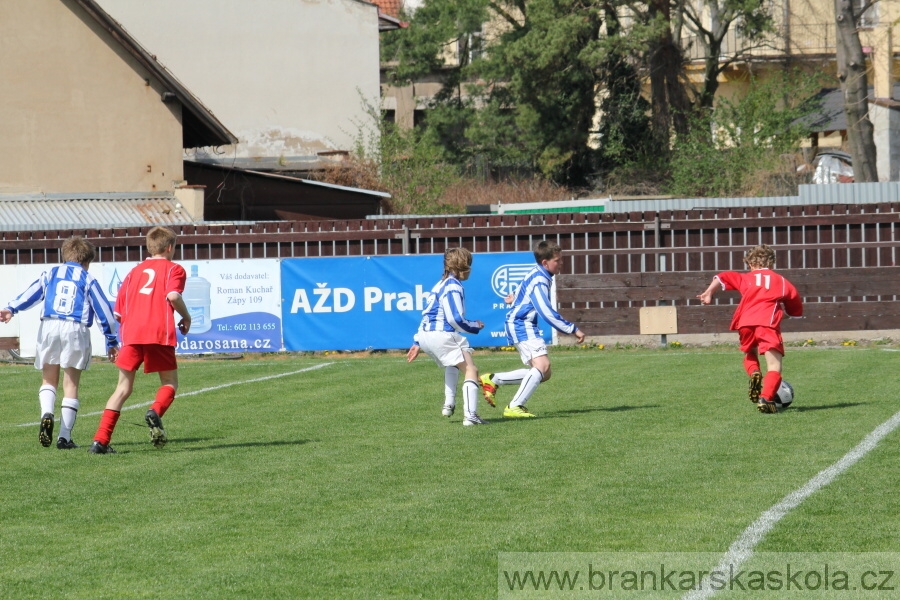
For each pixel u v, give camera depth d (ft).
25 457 61.98
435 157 244.63
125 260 134.10
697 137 249.75
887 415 69.36
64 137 185.06
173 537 42.55
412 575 36.65
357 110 266.36
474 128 293.64
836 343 128.77
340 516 45.50
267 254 134.21
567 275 131.34
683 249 130.62
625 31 283.38
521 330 74.23
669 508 45.21
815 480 49.62
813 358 110.22
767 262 74.54
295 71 264.11
